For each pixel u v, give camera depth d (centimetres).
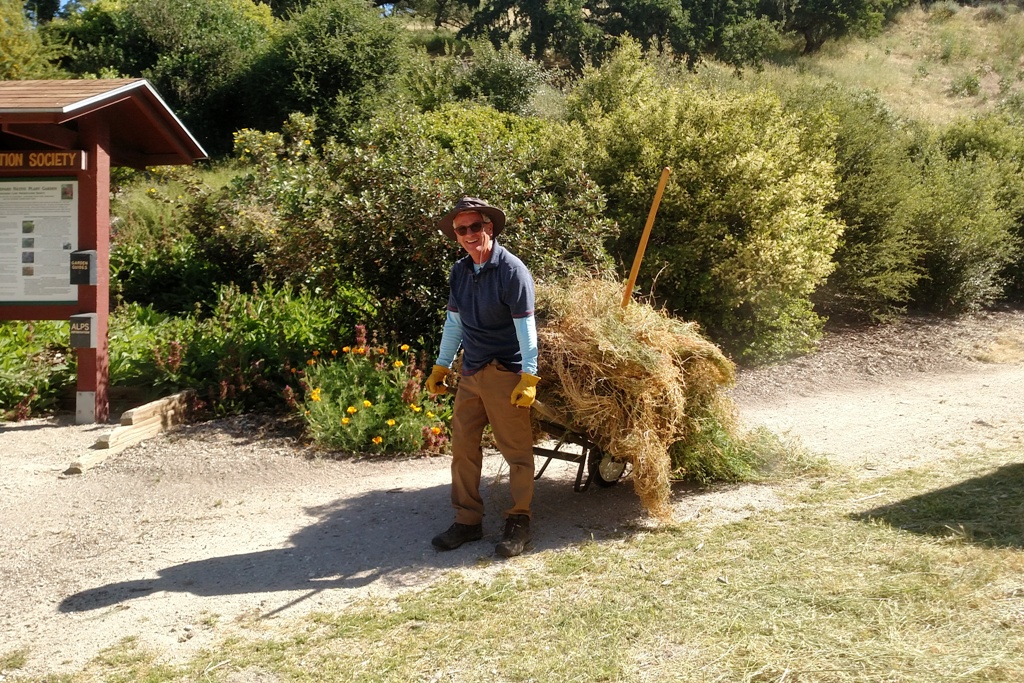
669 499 524
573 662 326
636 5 3788
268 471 613
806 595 370
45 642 365
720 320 1064
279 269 980
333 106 2127
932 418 777
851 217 1245
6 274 761
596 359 461
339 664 337
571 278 673
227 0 2644
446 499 539
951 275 1412
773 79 1602
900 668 303
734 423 544
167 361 775
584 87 1455
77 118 747
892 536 438
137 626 376
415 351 774
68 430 721
